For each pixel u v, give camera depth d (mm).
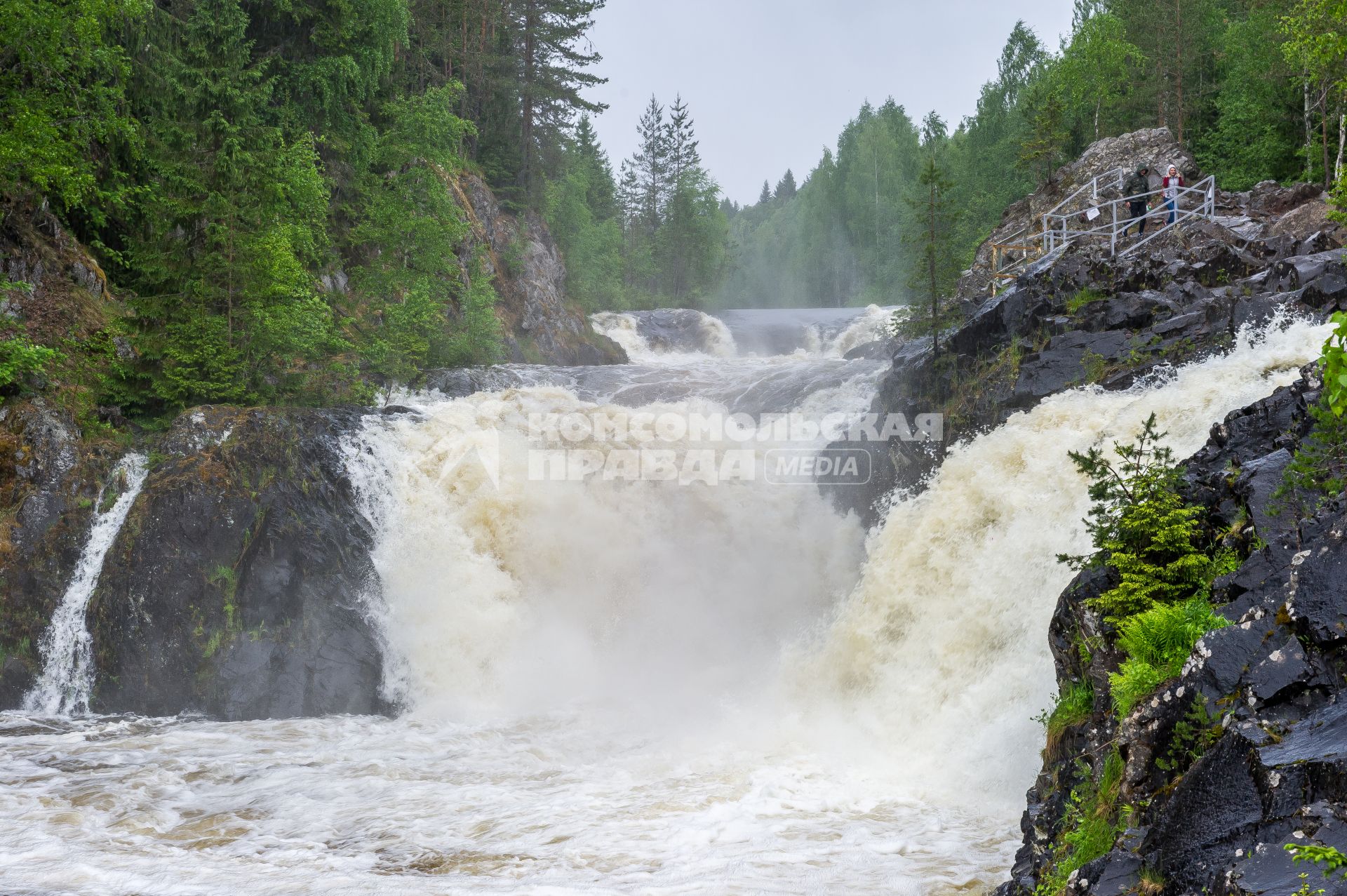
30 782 16719
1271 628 8367
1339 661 7660
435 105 42469
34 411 23938
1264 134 42531
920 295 26297
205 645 22156
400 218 40875
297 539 23328
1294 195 28703
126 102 33188
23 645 22031
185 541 22719
